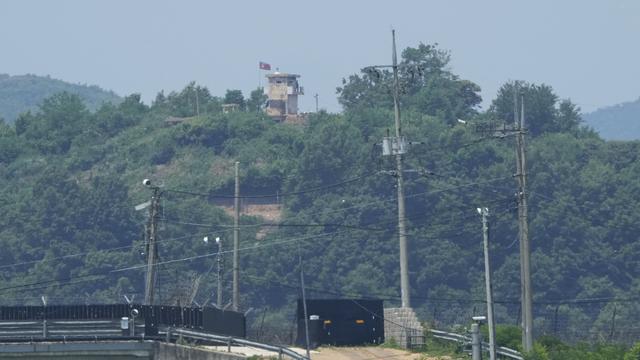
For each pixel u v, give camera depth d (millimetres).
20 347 182625
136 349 183750
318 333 189125
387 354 183125
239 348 181250
